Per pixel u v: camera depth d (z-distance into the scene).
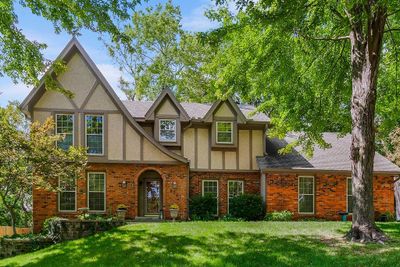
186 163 19.47
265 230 12.66
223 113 20.95
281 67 13.49
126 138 19.12
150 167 19.22
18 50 11.23
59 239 14.23
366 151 11.04
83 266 10.01
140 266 9.52
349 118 16.31
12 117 15.38
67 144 18.62
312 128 15.81
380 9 10.41
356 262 8.62
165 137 20.61
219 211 20.62
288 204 19.83
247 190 20.95
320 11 9.80
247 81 14.17
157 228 13.58
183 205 19.31
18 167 14.50
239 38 13.03
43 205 18.17
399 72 14.95
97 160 18.77
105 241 12.38
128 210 18.83
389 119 15.78
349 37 12.21
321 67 14.64
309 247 10.13
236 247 10.55
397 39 13.38
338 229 12.65
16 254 13.79
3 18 10.45
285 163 20.42
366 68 11.23
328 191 20.30
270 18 8.48
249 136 21.23
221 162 20.88
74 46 18.97
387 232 12.05
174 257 9.96
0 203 24.81
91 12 9.98
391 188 20.59
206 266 9.10
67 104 18.81
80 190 18.53
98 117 19.02
